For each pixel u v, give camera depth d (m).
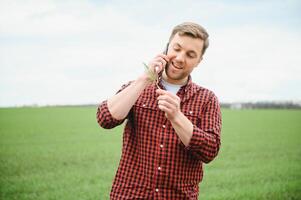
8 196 7.49
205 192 8.23
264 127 26.17
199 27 2.67
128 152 2.82
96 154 13.62
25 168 10.62
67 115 34.97
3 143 16.20
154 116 2.74
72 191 8.02
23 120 28.53
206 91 2.87
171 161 2.71
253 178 9.84
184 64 2.67
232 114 41.28
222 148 16.06
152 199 2.71
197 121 2.79
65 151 14.21
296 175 10.38
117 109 2.62
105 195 7.73
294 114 41.97
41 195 7.64
